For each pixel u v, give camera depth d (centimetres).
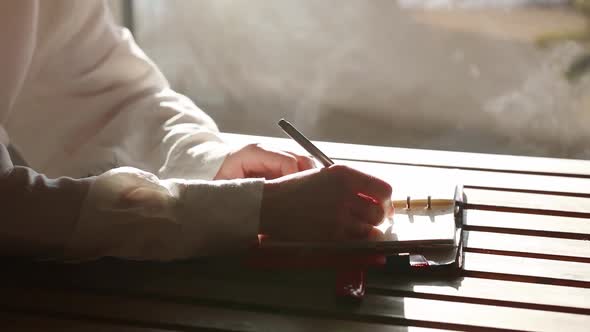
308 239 91
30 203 88
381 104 361
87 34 118
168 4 372
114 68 118
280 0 377
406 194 104
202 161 105
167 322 80
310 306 83
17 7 107
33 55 114
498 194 112
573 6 402
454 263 89
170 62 373
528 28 394
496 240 98
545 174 120
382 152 126
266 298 84
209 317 81
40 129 114
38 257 90
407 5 391
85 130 115
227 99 362
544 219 104
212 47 375
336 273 89
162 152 111
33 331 78
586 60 361
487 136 342
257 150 103
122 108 117
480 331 79
